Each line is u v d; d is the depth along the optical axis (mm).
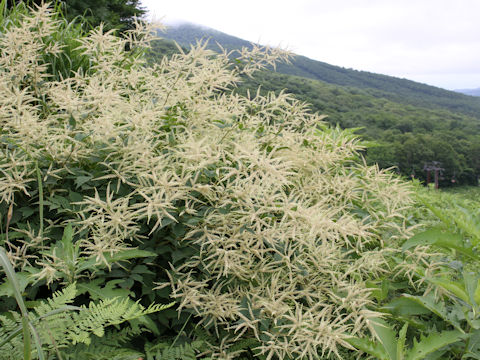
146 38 2936
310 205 2889
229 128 2734
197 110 2719
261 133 3002
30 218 2383
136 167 2355
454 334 1962
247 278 2297
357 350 2117
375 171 2961
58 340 1585
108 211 2002
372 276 2699
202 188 2125
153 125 2541
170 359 1861
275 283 2172
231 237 2152
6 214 2266
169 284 2115
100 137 2328
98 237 2047
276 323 2037
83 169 2523
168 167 2432
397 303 2426
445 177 65250
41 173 2330
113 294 1923
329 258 2492
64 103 2379
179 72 2742
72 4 12930
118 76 2943
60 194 2436
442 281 2148
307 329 2066
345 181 2914
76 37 4863
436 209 2680
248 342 2131
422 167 64375
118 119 2475
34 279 1963
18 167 2311
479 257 2277
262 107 2938
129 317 1674
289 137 2959
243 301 2193
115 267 2141
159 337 2232
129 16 16969
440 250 2846
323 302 2322
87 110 2553
